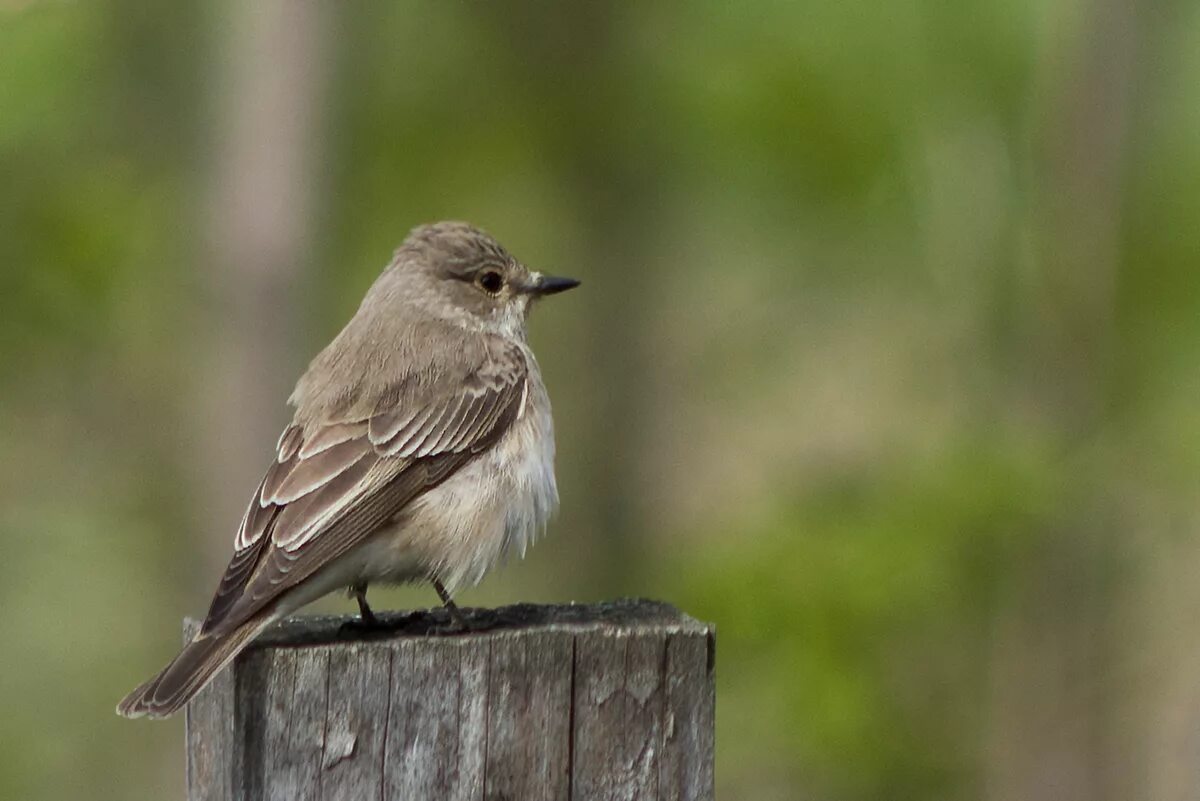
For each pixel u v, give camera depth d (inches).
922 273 583.8
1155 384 567.2
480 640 272.5
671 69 622.2
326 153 554.6
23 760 628.1
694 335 693.9
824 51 579.8
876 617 488.1
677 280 707.4
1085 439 549.6
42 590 635.5
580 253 713.6
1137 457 552.7
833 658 486.9
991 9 574.6
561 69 666.2
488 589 705.0
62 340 578.6
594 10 660.1
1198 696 560.1
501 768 273.3
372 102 638.5
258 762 266.1
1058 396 554.6
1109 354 560.1
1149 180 577.3
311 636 300.7
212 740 279.7
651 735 279.4
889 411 587.2
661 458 724.7
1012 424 550.3
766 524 512.4
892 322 600.7
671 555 605.9
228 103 549.6
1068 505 536.7
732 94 582.2
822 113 567.2
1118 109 563.8
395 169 648.4
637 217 699.4
